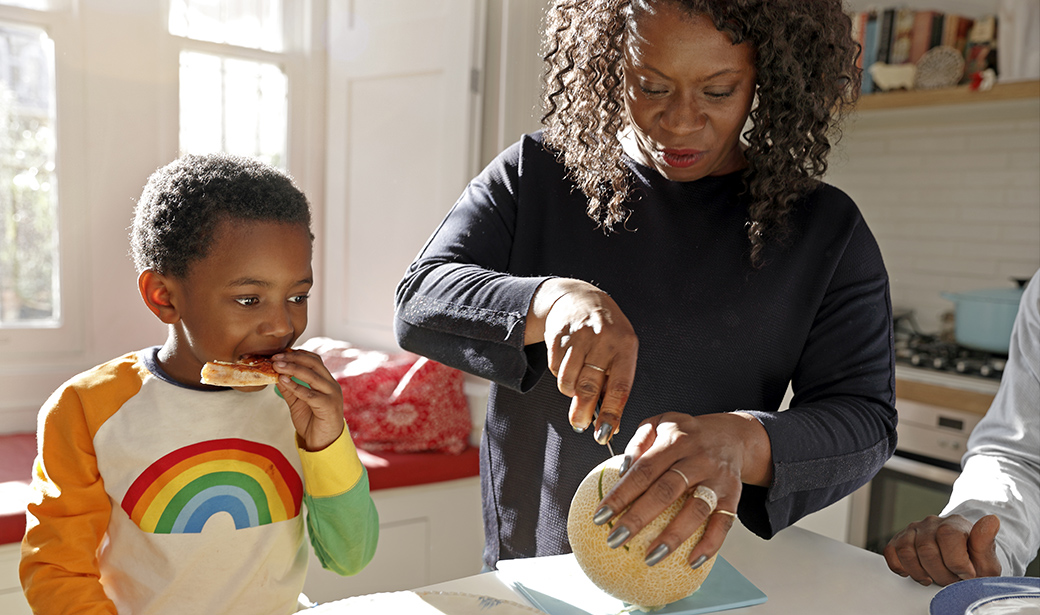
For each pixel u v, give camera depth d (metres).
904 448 2.34
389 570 2.14
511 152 1.09
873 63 2.61
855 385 0.94
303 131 2.74
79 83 2.29
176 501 0.88
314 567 2.03
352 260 2.68
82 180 2.33
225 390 0.92
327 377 0.89
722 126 0.88
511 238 1.05
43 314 2.33
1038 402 1.03
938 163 2.82
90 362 2.38
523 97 2.28
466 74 2.28
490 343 0.81
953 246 2.79
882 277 1.00
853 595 0.79
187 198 0.84
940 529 0.83
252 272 0.83
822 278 0.97
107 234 2.37
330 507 0.93
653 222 0.99
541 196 1.03
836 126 0.99
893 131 2.93
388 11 2.50
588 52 0.96
